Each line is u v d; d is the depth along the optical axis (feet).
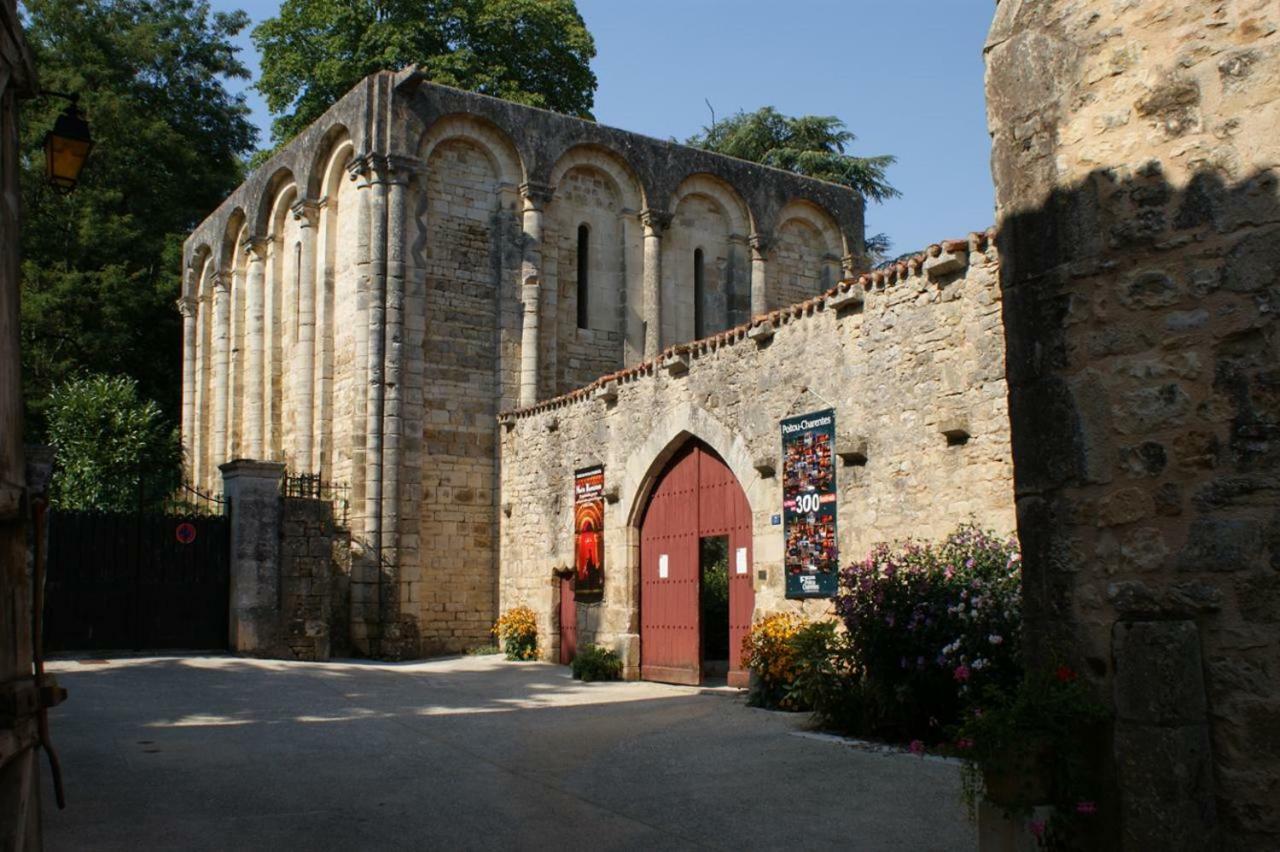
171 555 69.77
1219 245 18.44
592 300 92.89
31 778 19.56
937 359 44.73
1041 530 20.54
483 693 57.21
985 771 19.92
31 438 111.45
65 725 43.24
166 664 62.75
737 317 99.45
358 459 81.87
